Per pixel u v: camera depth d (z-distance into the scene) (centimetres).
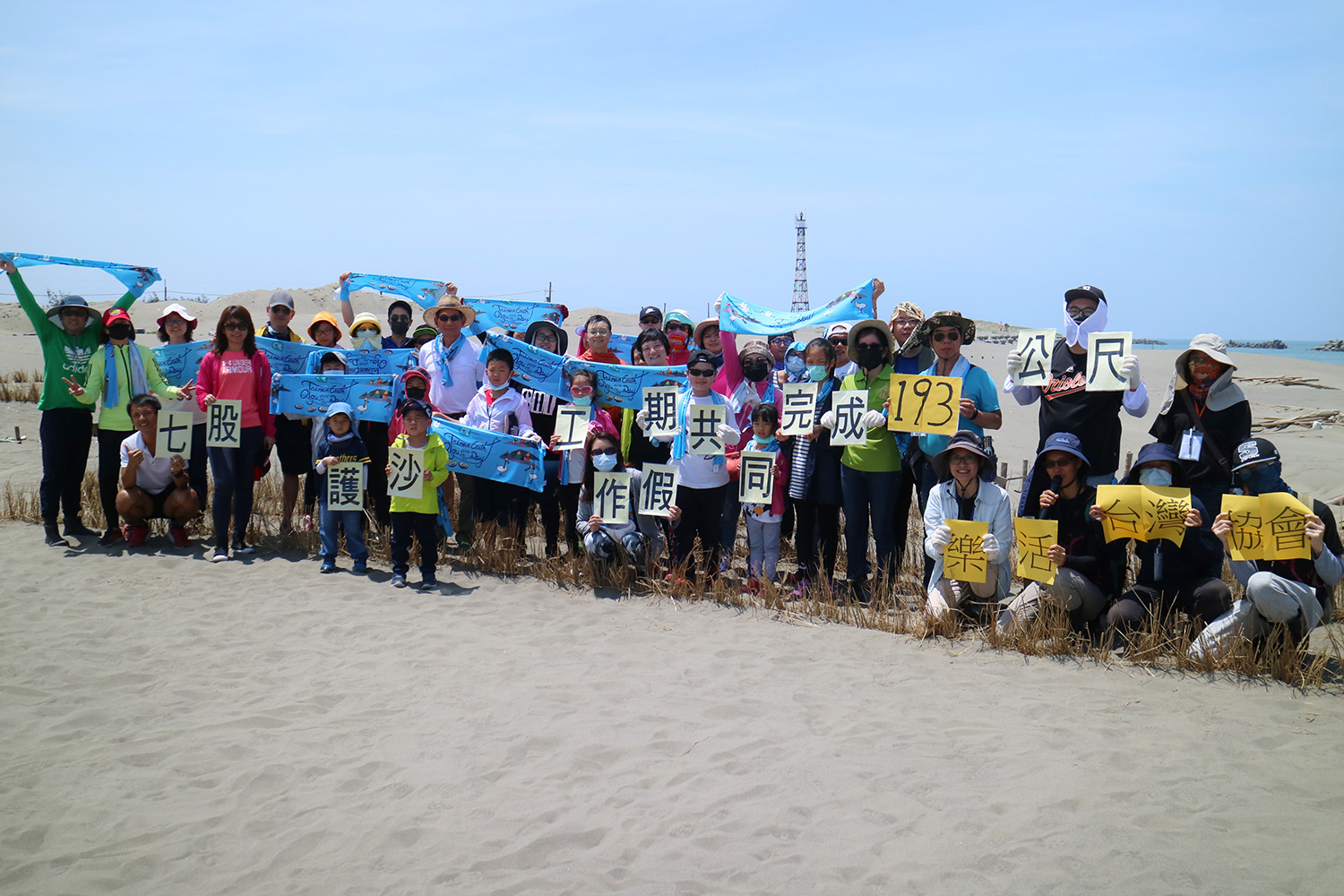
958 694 576
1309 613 604
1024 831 408
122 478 911
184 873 389
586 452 848
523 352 941
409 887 375
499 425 898
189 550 923
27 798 452
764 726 529
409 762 489
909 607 791
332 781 468
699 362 818
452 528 1025
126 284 953
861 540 802
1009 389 750
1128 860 382
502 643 674
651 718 541
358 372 994
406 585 822
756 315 907
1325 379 3928
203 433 965
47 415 924
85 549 916
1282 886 361
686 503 830
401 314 1062
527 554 957
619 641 682
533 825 424
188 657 643
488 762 488
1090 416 704
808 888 369
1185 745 494
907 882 372
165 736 521
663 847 402
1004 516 717
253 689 589
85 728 532
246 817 435
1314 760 473
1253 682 585
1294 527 589
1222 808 425
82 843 413
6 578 816
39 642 665
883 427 783
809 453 816
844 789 451
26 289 900
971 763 477
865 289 860
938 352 761
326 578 841
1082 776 459
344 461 846
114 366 928
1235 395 655
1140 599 660
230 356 899
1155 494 633
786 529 958
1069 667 622
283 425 962
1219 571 669
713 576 820
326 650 658
